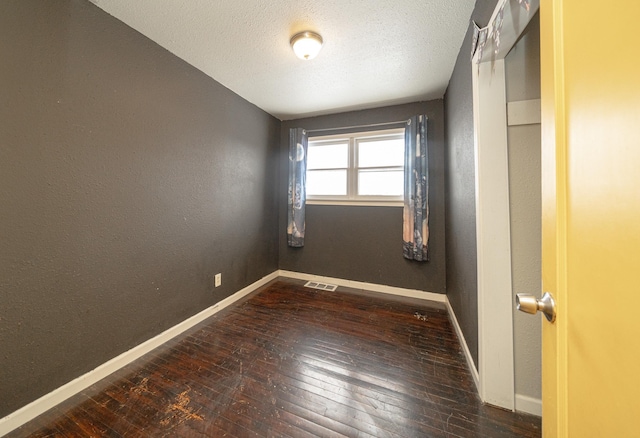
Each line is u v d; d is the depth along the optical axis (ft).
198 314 7.27
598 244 1.37
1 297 3.67
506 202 4.15
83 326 4.65
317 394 4.55
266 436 3.71
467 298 5.52
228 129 8.35
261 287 10.28
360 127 10.32
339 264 10.70
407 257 9.30
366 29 5.41
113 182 5.09
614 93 1.25
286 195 11.72
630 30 1.17
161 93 6.03
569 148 1.64
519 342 4.19
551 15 1.81
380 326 7.10
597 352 1.36
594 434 1.37
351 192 10.57
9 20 3.64
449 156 7.81
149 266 5.88
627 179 1.17
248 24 5.27
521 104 4.08
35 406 3.99
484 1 4.22
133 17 5.05
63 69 4.27
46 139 4.09
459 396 4.51
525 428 3.87
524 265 4.16
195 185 7.10
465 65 5.49
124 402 4.32
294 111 10.41
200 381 4.86
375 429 3.85
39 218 4.04
